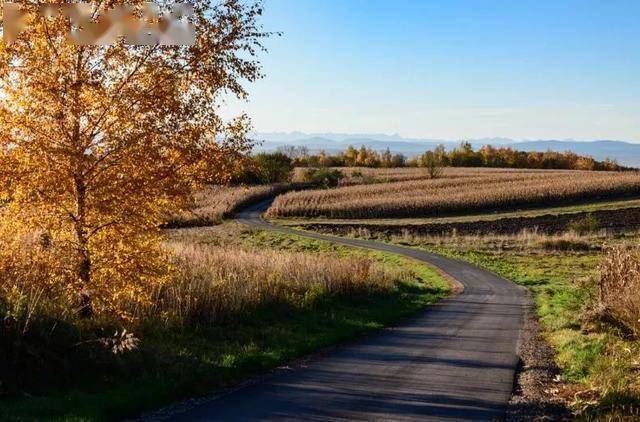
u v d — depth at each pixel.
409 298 22.75
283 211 65.62
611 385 8.71
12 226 9.37
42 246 10.19
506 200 69.06
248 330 12.82
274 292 15.94
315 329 14.12
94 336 9.19
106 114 9.59
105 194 9.53
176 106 9.70
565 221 57.84
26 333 8.27
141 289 10.25
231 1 10.17
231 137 10.62
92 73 9.48
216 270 16.56
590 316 14.31
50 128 9.39
